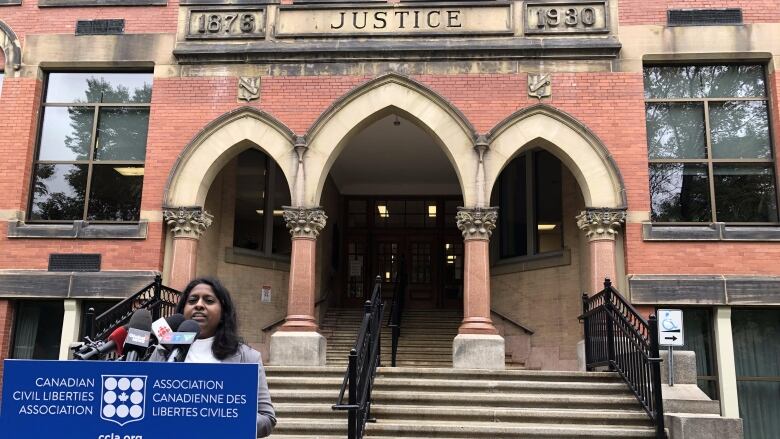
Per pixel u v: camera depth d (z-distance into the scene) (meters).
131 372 3.15
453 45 11.17
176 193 11.05
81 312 10.91
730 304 10.04
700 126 11.14
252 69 11.45
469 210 10.66
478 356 10.05
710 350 10.33
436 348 13.48
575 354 12.01
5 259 10.91
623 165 10.70
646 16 11.20
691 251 10.34
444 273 17.20
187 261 10.79
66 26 11.79
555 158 13.19
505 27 11.32
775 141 10.80
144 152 11.60
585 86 11.03
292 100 11.31
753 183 10.87
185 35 11.59
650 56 11.11
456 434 7.54
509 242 13.80
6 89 11.60
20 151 11.34
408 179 17.34
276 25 11.56
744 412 10.15
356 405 6.46
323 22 11.53
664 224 10.63
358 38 11.45
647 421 7.71
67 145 11.67
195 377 3.15
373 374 8.11
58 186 11.51
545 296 12.76
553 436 7.45
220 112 11.32
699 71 11.30
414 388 8.66
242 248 13.32
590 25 11.23
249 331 13.16
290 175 11.05
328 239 16.25
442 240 17.41
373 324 8.16
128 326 3.42
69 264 10.86
